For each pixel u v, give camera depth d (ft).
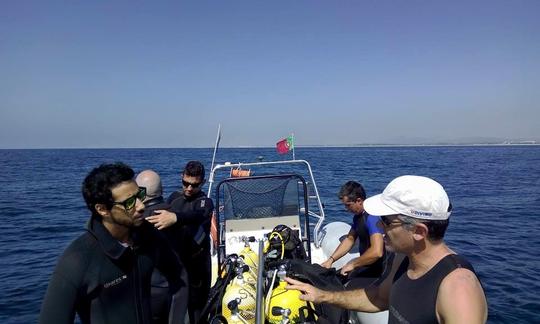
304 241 15.42
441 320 5.13
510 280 22.59
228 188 16.05
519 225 38.29
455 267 5.19
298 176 15.93
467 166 135.13
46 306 6.10
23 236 36.83
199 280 11.80
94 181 6.34
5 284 23.43
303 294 8.35
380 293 7.60
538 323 17.19
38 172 123.54
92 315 6.59
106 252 6.43
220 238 16.02
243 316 9.95
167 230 10.52
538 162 159.94
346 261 16.48
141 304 7.14
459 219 41.65
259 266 9.45
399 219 5.57
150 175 10.22
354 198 14.52
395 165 143.43
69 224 42.24
